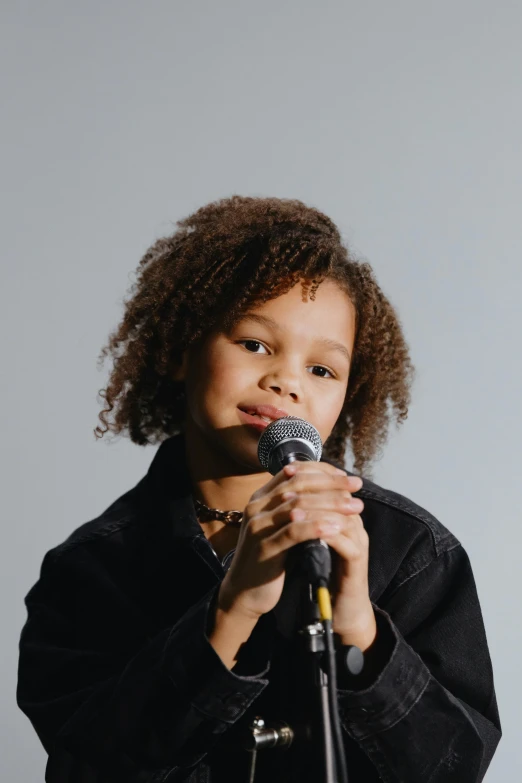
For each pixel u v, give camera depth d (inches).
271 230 91.0
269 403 83.2
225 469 87.6
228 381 84.4
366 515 89.0
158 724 73.4
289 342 84.8
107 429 105.0
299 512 66.3
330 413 85.6
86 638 86.7
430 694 73.6
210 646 70.9
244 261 89.9
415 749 73.0
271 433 76.2
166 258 100.3
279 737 72.9
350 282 92.3
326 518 66.2
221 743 80.0
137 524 90.7
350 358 90.3
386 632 72.9
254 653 78.8
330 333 86.0
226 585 70.7
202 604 73.1
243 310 85.6
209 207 106.7
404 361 104.1
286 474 69.4
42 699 85.0
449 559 87.2
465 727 74.4
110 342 106.3
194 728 72.7
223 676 70.7
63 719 81.2
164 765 74.4
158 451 93.9
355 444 103.0
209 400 85.0
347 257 95.3
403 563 86.2
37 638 88.5
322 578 63.2
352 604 70.2
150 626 85.7
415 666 73.2
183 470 90.6
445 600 86.1
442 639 83.4
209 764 79.8
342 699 71.6
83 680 83.8
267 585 69.1
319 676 61.5
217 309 88.6
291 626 81.6
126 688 74.8
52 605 89.6
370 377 99.9
